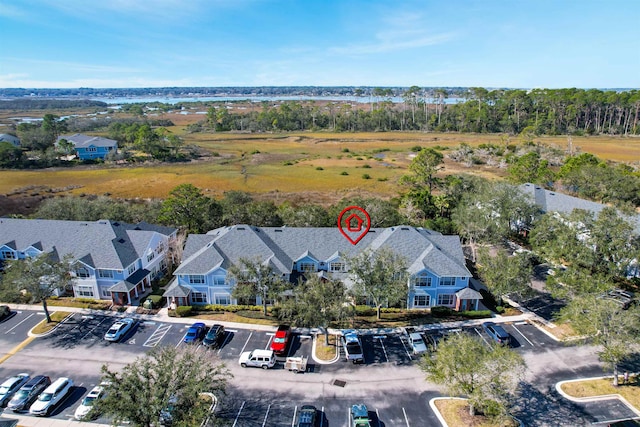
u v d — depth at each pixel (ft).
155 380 91.35
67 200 248.52
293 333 150.71
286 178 413.18
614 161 412.36
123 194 352.28
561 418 107.96
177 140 530.68
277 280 158.10
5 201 322.96
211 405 110.73
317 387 121.60
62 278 159.33
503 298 175.22
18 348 141.49
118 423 87.76
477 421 107.14
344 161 504.84
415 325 155.74
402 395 118.32
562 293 157.79
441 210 269.03
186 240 200.64
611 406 111.75
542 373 125.70
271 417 109.81
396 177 412.57
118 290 168.25
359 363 132.87
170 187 375.04
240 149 594.24
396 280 154.92
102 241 181.27
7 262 179.22
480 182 289.94
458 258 177.78
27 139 516.73
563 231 173.47
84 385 122.93
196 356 113.60
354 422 104.78
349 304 150.82
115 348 141.90
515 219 232.94
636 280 184.24
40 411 109.29
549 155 435.94
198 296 171.73
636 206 272.31
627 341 111.75
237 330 152.87
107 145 514.27
